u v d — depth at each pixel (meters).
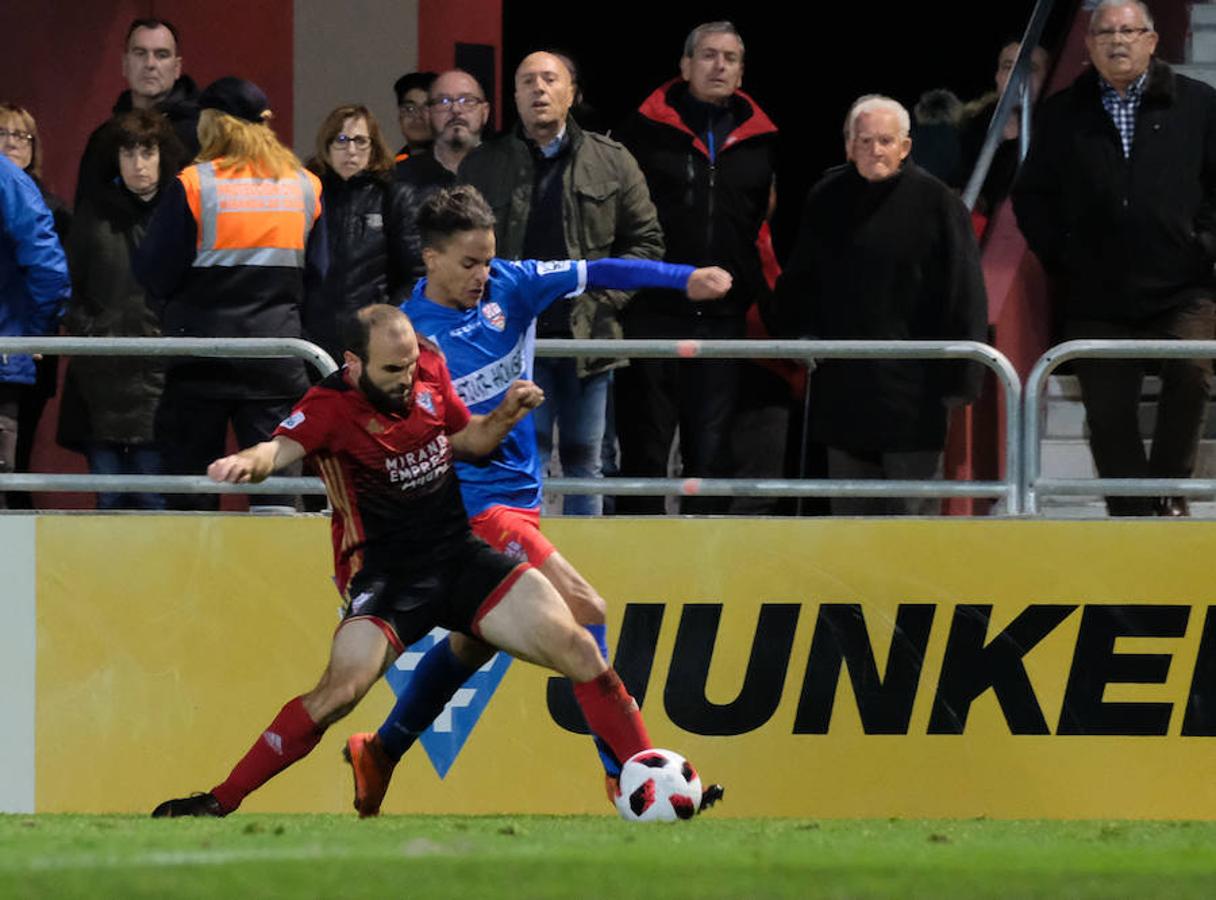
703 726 25.09
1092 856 15.69
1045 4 36.25
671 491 24.98
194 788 24.97
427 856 14.81
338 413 19.23
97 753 25.02
